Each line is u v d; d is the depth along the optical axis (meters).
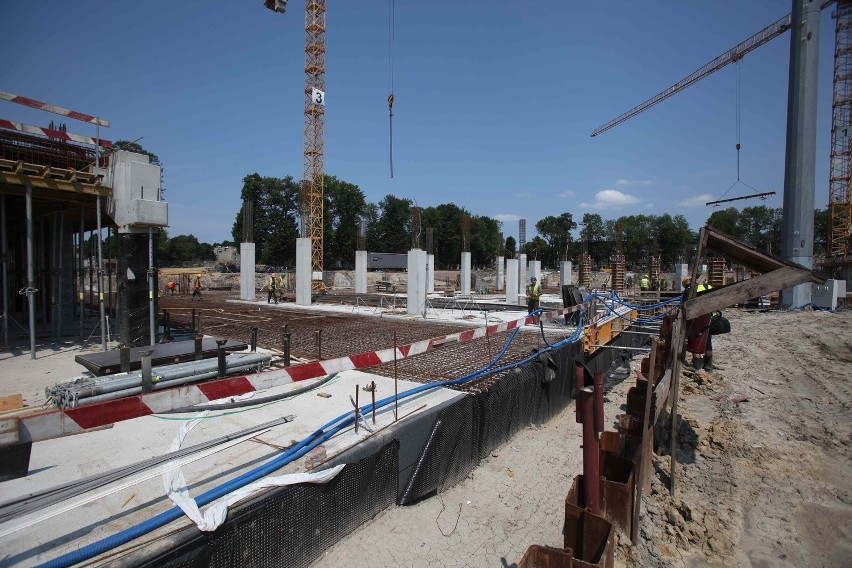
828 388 8.87
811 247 21.47
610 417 8.15
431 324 11.81
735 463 5.81
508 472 5.76
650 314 14.16
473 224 83.75
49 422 2.65
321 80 39.00
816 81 20.98
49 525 2.94
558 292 31.34
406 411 5.11
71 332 9.96
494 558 4.06
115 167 7.91
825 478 5.50
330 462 3.92
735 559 4.05
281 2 20.89
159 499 3.26
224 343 5.82
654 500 4.82
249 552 3.22
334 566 3.78
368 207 80.81
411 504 4.83
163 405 3.17
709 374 9.78
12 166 7.10
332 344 8.77
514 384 6.85
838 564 4.02
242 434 4.35
